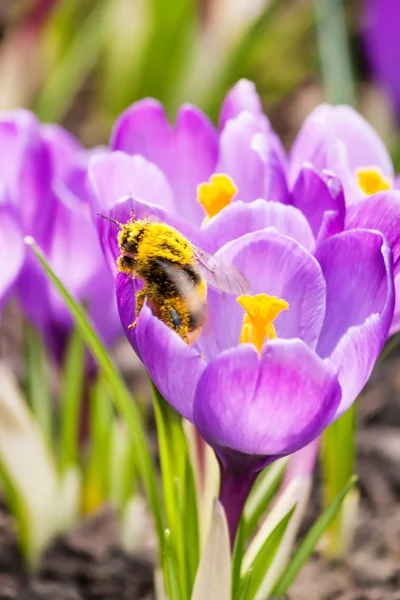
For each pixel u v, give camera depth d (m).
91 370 0.44
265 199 0.35
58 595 0.43
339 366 0.33
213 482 0.38
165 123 0.38
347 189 0.36
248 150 0.36
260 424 0.32
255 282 0.34
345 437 0.41
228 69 0.80
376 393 0.58
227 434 0.33
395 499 0.49
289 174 0.38
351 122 0.39
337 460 0.42
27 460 0.43
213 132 0.38
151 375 0.33
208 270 0.34
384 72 0.71
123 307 0.34
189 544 0.37
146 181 0.36
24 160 0.41
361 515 0.48
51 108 0.76
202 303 0.34
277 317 0.34
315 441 0.39
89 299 0.42
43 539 0.44
